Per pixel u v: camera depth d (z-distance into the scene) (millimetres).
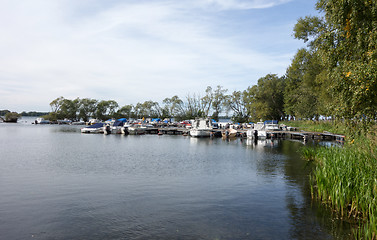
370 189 8852
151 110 124438
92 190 13039
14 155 25672
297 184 14148
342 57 11938
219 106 94500
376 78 9383
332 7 11938
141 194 12383
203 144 37875
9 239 7832
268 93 74875
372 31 10516
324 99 34375
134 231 8375
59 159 23203
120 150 30266
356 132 11484
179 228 8586
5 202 11156
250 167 19422
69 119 121062
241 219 9312
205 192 12711
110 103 122750
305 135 40406
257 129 50469
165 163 21344
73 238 7906
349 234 7984
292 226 8656
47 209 10320
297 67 40469
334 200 9953
